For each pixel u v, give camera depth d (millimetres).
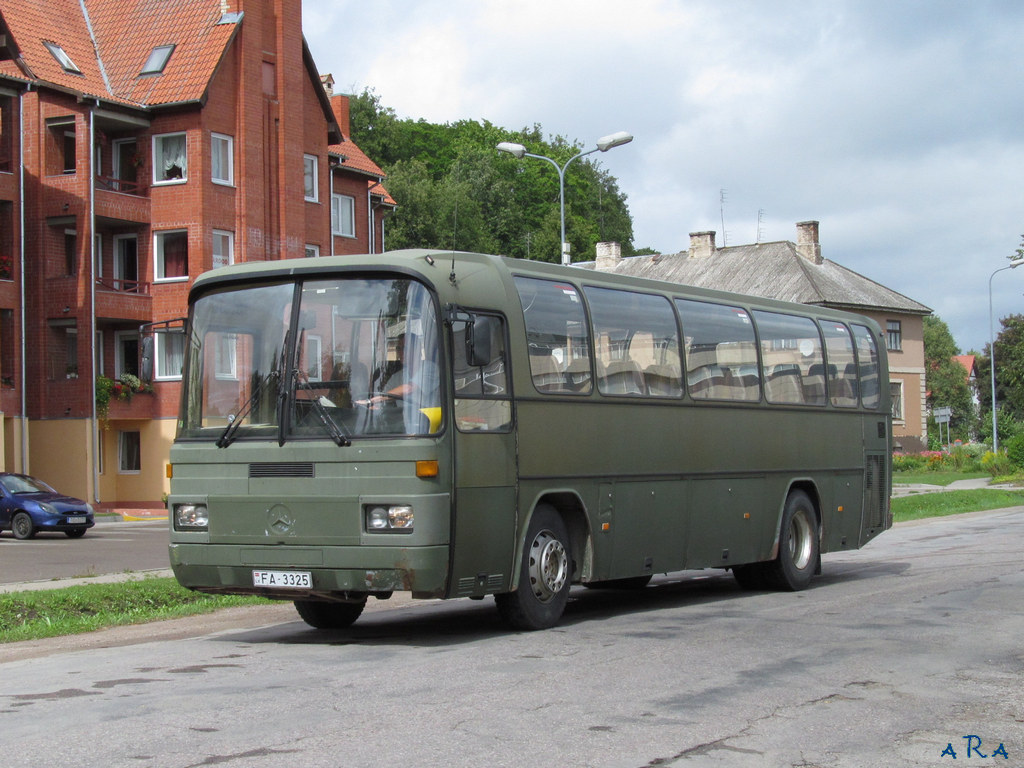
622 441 13266
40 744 6887
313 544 10773
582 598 15836
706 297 15281
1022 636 11109
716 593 16219
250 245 44062
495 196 77688
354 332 10953
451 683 8828
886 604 13703
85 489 40625
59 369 41656
